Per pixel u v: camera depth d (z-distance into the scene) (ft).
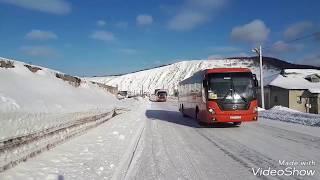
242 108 61.00
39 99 34.12
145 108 149.28
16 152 25.68
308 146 39.70
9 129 24.00
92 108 56.54
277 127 62.59
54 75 54.19
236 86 61.46
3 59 38.81
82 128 49.03
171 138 49.44
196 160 32.78
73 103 44.45
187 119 86.99
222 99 60.90
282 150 37.24
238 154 35.53
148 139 48.37
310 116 83.30
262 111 110.22
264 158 32.94
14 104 27.40
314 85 171.32
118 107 105.50
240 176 26.17
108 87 116.16
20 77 38.22
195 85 74.13
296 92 165.78
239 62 615.98
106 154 35.40
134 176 26.63
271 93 176.55
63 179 24.82
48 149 33.58
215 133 55.11
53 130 34.83
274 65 538.06
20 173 24.59
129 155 35.53
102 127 62.08
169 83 634.02
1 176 23.07
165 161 32.45
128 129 61.21
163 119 86.89
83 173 26.89
